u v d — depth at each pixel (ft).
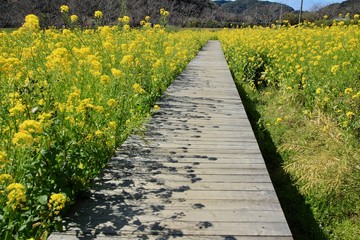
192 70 28.73
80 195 8.50
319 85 19.47
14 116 8.29
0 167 7.08
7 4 67.46
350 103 16.56
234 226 7.47
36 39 19.51
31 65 14.49
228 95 19.47
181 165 10.33
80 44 21.42
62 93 11.16
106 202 8.27
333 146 13.10
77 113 9.66
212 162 10.61
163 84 20.89
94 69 13.24
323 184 11.50
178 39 40.24
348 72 19.24
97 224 7.41
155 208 8.06
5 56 18.66
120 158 10.72
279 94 24.22
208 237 7.11
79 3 64.80
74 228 7.26
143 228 7.33
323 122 15.92
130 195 8.59
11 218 6.47
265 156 15.60
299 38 33.99
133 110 13.83
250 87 27.68
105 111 11.52
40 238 6.74
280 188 12.82
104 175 9.57
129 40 23.59
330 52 22.79
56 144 7.95
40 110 8.49
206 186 9.11
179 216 7.77
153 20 85.87
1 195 6.64
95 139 9.86
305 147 14.25
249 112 21.97
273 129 17.94
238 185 9.19
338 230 10.39
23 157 7.08
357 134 14.65
